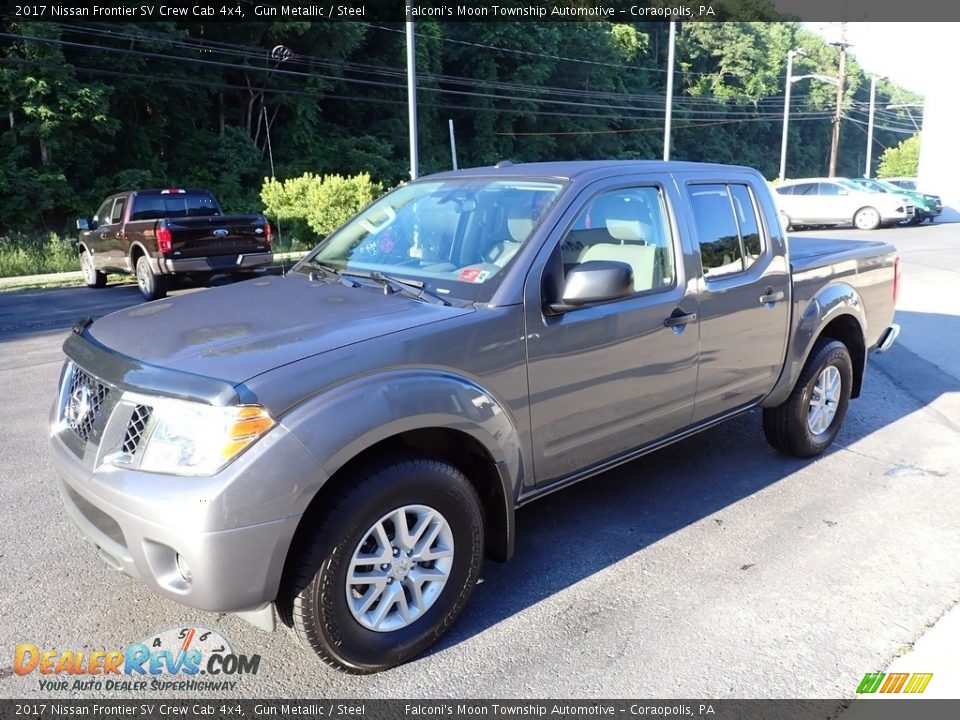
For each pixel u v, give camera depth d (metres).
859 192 25.34
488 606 3.41
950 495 4.54
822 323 4.82
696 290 3.95
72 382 3.12
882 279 5.52
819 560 3.77
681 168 4.12
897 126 98.88
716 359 4.14
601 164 3.87
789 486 4.68
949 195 39.19
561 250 3.42
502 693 2.85
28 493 4.61
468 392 3.02
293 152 35.69
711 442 5.47
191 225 13.23
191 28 32.75
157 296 13.72
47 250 20.12
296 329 2.96
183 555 2.51
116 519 2.65
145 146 30.38
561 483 3.59
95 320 3.48
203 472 2.51
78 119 25.75
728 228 4.27
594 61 50.25
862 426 5.84
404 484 2.82
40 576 3.65
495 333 3.12
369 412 2.71
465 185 3.99
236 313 3.23
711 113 61.88
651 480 4.79
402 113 40.81
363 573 2.83
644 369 3.73
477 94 42.28
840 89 46.56
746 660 3.01
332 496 2.71
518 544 3.98
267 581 2.59
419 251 3.75
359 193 23.55
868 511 4.32
